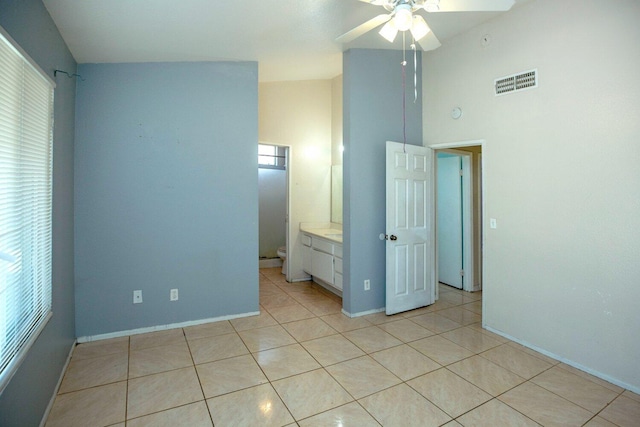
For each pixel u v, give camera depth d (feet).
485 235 10.53
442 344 9.58
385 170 12.03
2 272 4.69
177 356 8.80
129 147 9.96
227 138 11.09
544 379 7.80
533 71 9.06
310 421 6.35
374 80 11.82
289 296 14.02
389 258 11.59
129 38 8.45
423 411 6.64
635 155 7.29
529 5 9.10
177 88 10.46
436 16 9.77
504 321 10.08
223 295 11.24
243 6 7.62
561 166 8.55
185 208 10.62
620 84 7.45
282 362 8.52
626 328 7.47
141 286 10.19
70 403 6.81
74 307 9.36
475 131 10.69
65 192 8.35
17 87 5.30
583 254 8.19
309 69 13.82
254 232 11.57
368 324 11.00
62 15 7.02
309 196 16.57
